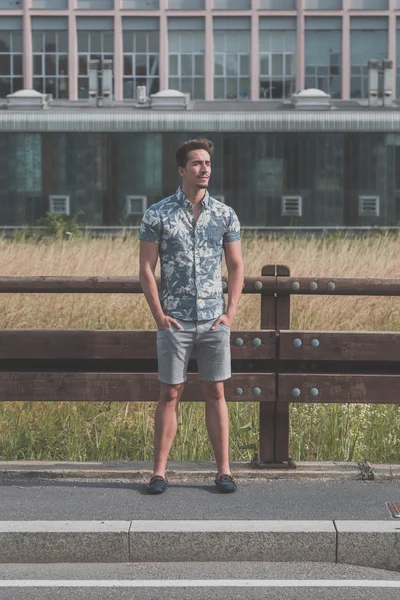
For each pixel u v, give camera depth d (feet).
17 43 217.97
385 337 29.07
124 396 29.25
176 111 138.41
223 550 23.71
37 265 69.56
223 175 138.10
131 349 29.30
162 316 26.94
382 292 29.12
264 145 138.10
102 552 23.72
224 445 27.71
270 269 29.32
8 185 137.18
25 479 28.81
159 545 23.70
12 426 34.73
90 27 217.36
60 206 136.98
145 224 26.86
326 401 29.19
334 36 216.54
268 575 22.67
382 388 29.12
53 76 218.59
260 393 29.19
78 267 68.85
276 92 217.56
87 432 34.53
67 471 28.99
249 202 138.10
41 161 136.98
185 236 26.78
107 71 153.58
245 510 25.61
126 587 21.84
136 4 216.95
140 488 27.78
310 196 138.10
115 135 137.39
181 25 217.15
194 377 28.99
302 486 28.02
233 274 27.25
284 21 216.54
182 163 26.78
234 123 137.80
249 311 55.21
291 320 52.16
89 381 29.25
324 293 29.25
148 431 35.06
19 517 25.00
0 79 218.79
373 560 23.61
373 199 138.10
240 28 216.54
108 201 137.39
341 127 137.80
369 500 26.53
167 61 217.15
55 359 29.60
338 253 79.71
